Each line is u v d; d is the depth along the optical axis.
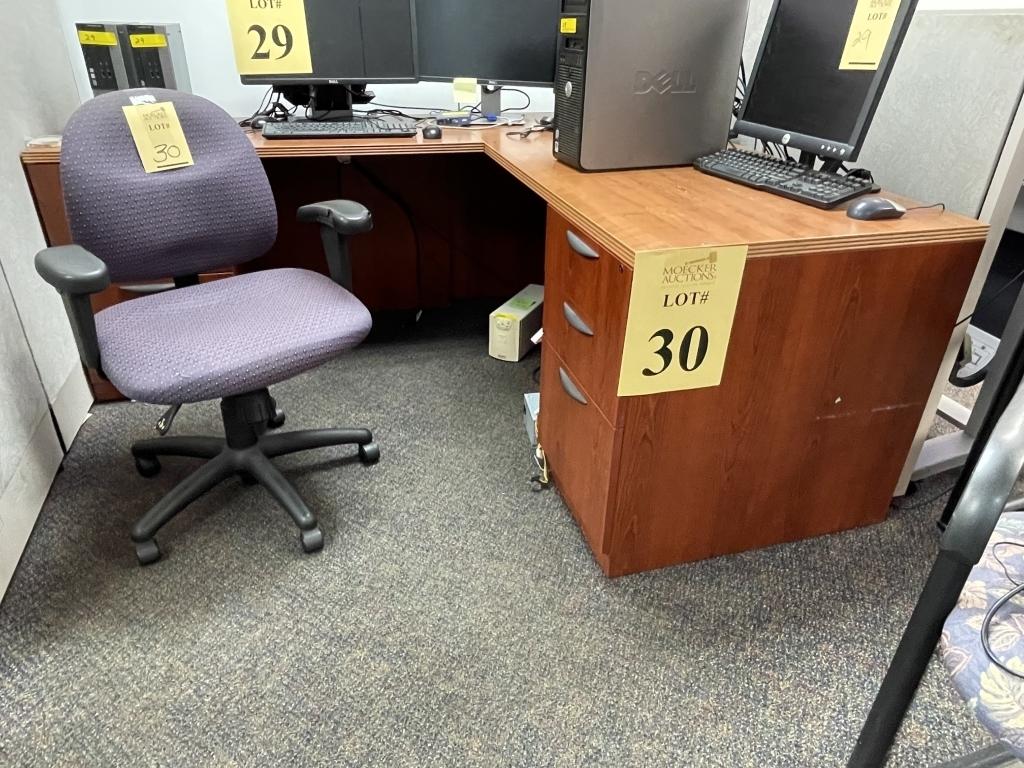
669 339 1.09
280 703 1.12
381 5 1.86
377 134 1.79
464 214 2.46
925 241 1.14
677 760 1.04
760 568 1.40
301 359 1.26
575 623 1.27
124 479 1.63
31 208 1.62
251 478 1.60
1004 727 0.64
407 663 1.19
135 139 1.34
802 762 1.04
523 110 2.40
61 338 1.72
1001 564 0.77
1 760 1.03
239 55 1.81
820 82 1.35
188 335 1.27
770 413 1.25
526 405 1.81
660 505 1.29
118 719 1.09
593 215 1.17
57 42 1.83
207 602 1.30
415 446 1.76
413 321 2.47
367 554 1.42
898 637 1.25
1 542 1.31
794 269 1.10
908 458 1.50
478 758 1.04
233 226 1.49
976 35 1.28
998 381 1.47
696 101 1.48
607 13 1.32
